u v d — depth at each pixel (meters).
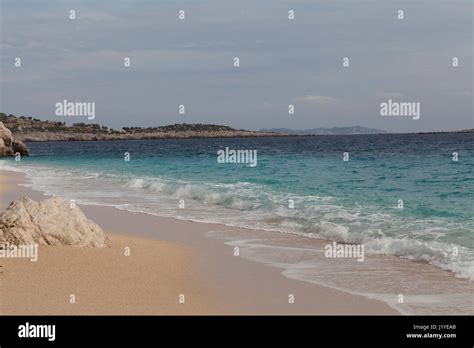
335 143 112.38
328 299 10.51
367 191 26.50
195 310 9.88
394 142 105.19
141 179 36.22
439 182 30.00
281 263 13.49
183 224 19.67
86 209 23.94
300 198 24.12
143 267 12.84
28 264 12.35
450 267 12.51
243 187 29.53
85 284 11.20
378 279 11.81
